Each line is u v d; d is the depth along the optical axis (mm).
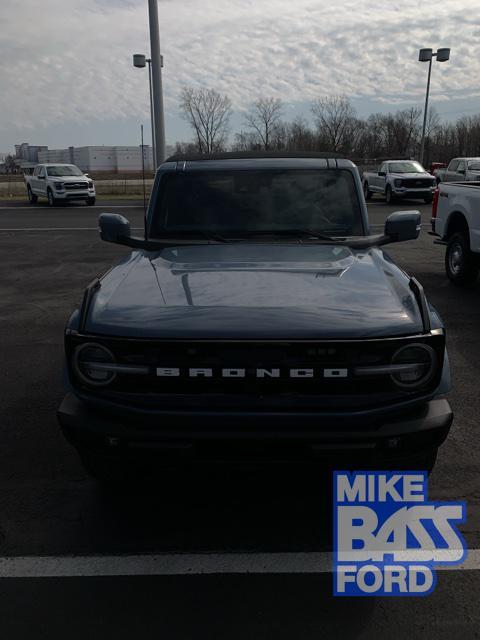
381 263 3672
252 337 2744
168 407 2820
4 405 4980
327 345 2730
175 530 3273
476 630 2561
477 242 8695
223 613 2658
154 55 21766
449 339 6629
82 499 3586
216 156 4758
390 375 2807
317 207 4422
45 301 8891
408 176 25422
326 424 2770
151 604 2715
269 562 3000
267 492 3635
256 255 3832
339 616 2637
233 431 2764
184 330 2779
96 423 2867
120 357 2822
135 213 23359
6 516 3414
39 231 18062
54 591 2803
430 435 2865
